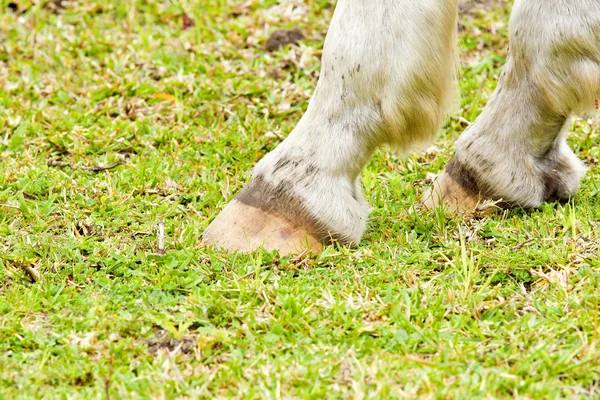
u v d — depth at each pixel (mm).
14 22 9875
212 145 7266
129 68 8727
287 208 5480
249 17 9781
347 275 5277
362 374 4293
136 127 7562
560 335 4609
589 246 5523
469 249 5551
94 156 7230
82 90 8383
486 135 5840
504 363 4422
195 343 4703
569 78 5398
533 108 5676
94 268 5496
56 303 5062
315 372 4324
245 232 5555
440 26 5172
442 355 4461
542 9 5379
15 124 7633
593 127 7371
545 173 5961
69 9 10078
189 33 9375
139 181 6641
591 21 5277
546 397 4117
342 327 4793
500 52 8938
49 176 6711
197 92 8094
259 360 4488
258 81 8430
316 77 8547
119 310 4988
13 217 6145
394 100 5203
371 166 6906
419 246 5629
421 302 5020
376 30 5141
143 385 4301
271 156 5602
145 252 5703
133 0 10047
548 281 5145
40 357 4578
